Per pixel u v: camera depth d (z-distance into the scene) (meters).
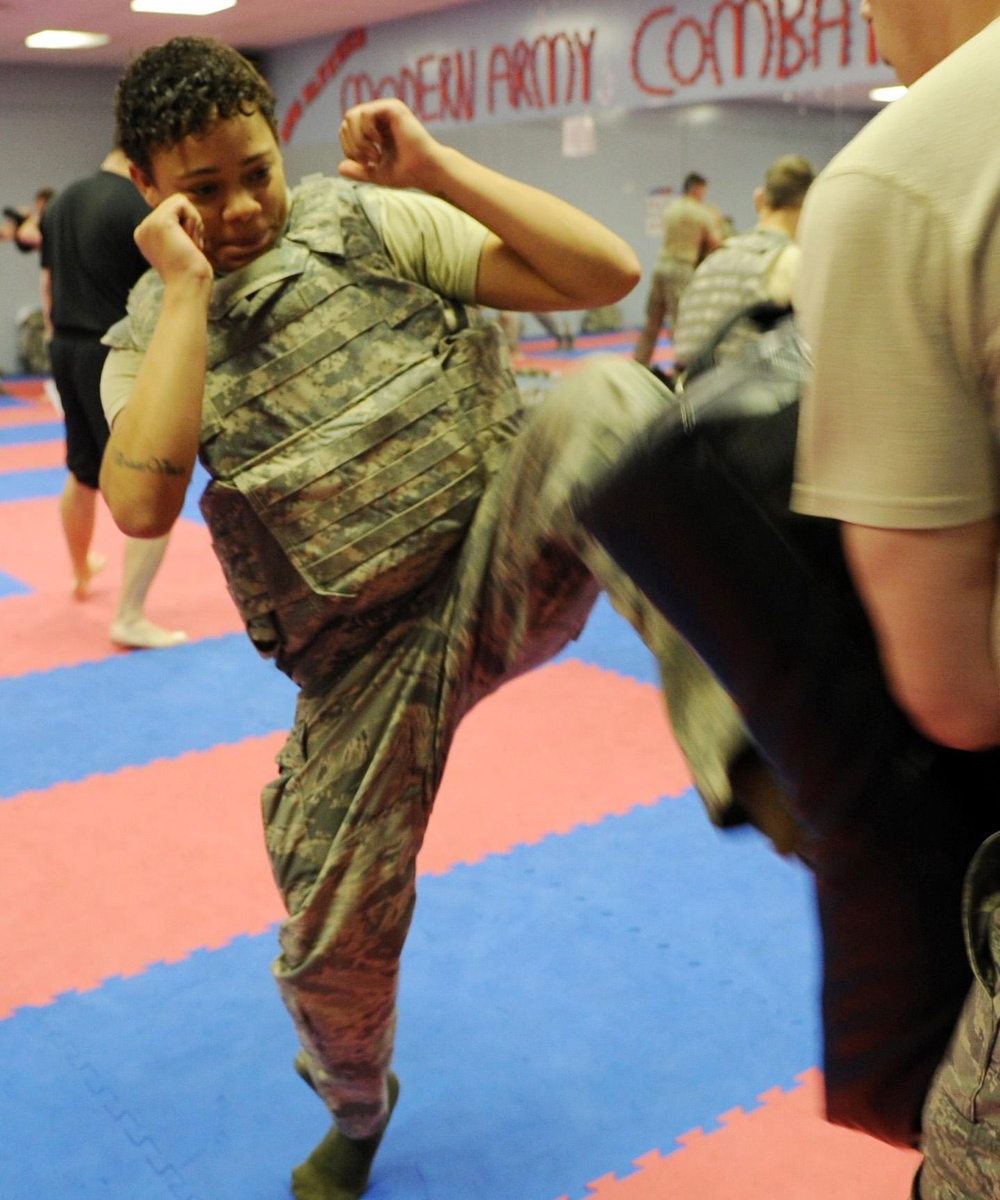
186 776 3.51
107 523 6.45
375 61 10.64
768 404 1.01
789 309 1.22
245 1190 2.00
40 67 12.98
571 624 1.62
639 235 8.32
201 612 4.97
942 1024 1.06
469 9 9.61
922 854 1.01
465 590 1.57
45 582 5.40
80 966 2.59
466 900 2.80
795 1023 2.36
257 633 1.68
